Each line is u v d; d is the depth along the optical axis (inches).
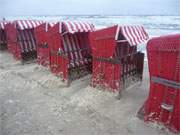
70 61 247.1
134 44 199.5
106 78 210.2
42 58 301.0
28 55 344.5
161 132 146.1
